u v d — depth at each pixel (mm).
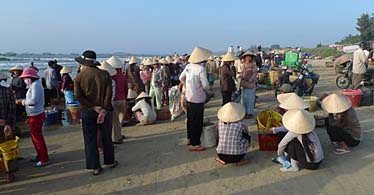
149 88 13312
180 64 17750
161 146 7293
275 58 25422
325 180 5105
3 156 5520
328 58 53594
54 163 6469
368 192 4641
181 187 5133
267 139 6496
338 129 6266
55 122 10375
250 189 4930
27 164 6477
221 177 5430
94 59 5449
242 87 9328
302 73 11891
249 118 9359
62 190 5219
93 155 5695
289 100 6574
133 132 8664
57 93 14023
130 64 11570
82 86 5383
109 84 5457
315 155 5359
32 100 5957
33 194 5129
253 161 6062
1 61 78312
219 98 13945
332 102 6250
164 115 9992
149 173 5758
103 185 5336
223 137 5801
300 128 5352
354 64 12172
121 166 6145
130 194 4969
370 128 7852
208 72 15773
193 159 6340
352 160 5867
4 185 5496
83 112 5520
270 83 15664
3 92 5348
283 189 4875
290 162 5594
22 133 9203
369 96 10352
